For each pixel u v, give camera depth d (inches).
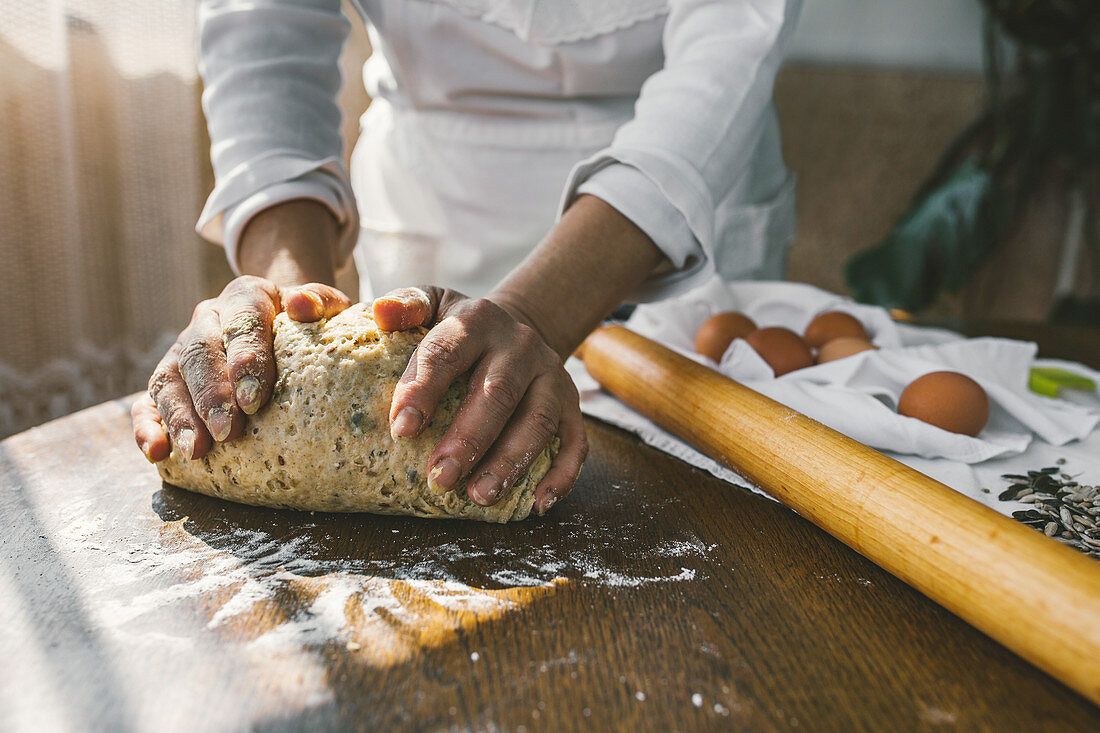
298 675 16.0
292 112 35.0
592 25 37.6
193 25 70.9
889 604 19.3
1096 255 108.7
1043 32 99.0
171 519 23.1
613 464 28.4
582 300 27.1
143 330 75.3
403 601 18.9
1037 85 102.6
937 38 106.3
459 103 42.6
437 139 44.6
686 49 32.2
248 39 35.3
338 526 23.0
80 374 71.4
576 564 20.9
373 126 50.1
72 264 68.7
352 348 23.2
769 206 49.1
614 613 18.6
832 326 37.0
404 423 20.6
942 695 15.9
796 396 29.1
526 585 19.8
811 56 107.0
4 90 63.3
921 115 108.3
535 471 23.3
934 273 102.8
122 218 72.7
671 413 29.2
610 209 28.1
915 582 19.0
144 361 75.9
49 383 69.8
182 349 24.2
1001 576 16.7
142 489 25.1
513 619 18.2
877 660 17.0
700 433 27.5
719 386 27.8
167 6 69.3
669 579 20.2
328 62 37.7
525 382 22.2
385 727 14.5
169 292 75.9
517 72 40.4
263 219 32.4
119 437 29.4
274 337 24.1
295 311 23.9
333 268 33.8
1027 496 25.2
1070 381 36.2
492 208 45.0
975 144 110.8
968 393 28.3
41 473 26.0
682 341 37.5
